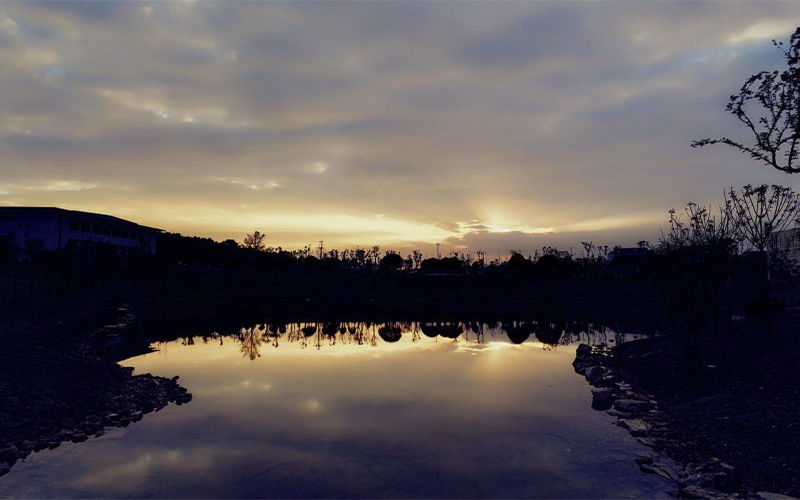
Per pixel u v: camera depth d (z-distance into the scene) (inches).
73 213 3198.8
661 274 870.4
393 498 410.0
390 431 580.1
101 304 2129.7
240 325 1743.4
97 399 684.1
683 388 743.1
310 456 499.5
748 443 499.8
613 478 450.3
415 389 798.5
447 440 550.9
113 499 403.2
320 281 3476.9
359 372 932.6
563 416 649.0
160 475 450.3
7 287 2023.9
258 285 3297.2
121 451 507.8
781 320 1163.9
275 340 1382.9
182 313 2074.3
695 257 829.2
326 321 1945.1
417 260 5265.8
